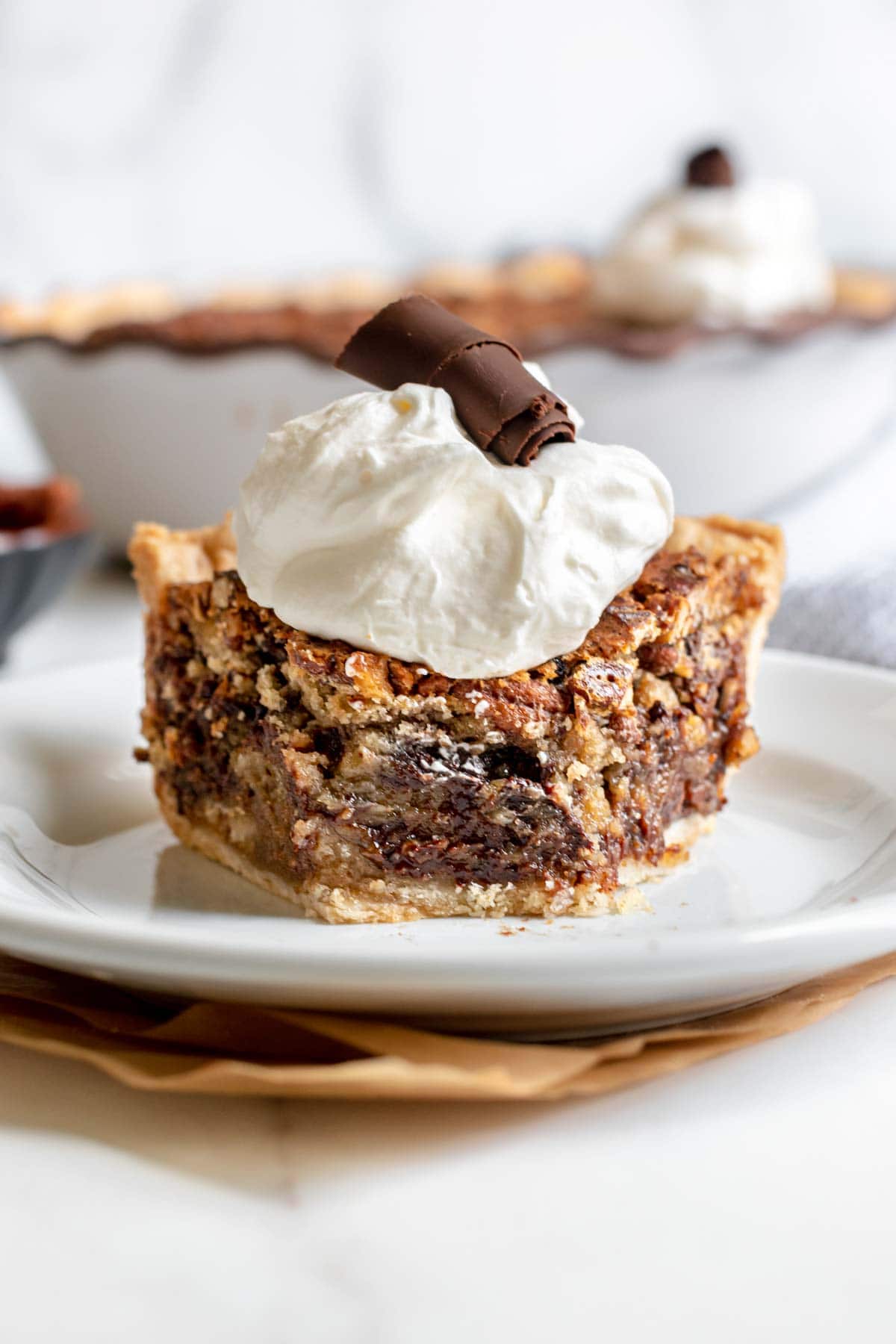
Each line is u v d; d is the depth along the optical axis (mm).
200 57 835
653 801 362
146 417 557
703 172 669
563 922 349
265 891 364
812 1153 292
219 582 368
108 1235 279
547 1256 276
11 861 359
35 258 836
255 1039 302
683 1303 269
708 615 375
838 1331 265
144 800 399
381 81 856
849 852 367
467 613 343
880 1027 319
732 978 292
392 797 348
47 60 818
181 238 854
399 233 877
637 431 570
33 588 496
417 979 285
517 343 551
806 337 561
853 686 406
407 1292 271
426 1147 294
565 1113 301
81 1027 307
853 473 624
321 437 348
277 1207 283
